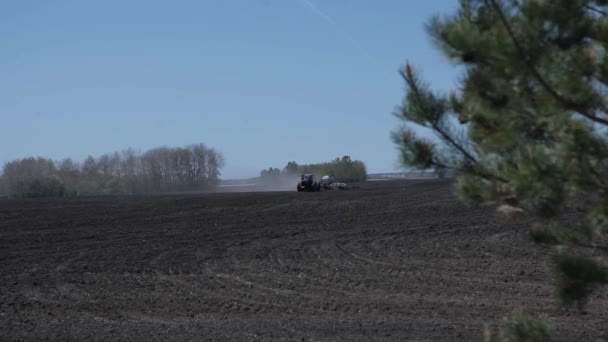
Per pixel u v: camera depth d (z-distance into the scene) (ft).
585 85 24.76
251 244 104.42
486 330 30.27
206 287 71.20
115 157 416.67
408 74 27.66
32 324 55.67
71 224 140.87
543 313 55.16
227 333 50.90
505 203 28.58
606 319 52.65
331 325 53.06
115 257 94.43
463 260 82.99
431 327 51.52
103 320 57.11
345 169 442.91
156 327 53.78
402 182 361.51
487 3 25.36
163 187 419.74
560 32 24.97
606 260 29.12
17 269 85.66
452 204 162.91
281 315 57.36
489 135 27.09
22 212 173.27
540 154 25.39
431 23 26.78
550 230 29.99
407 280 71.77
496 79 26.23
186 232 122.93
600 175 25.45
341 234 112.88
